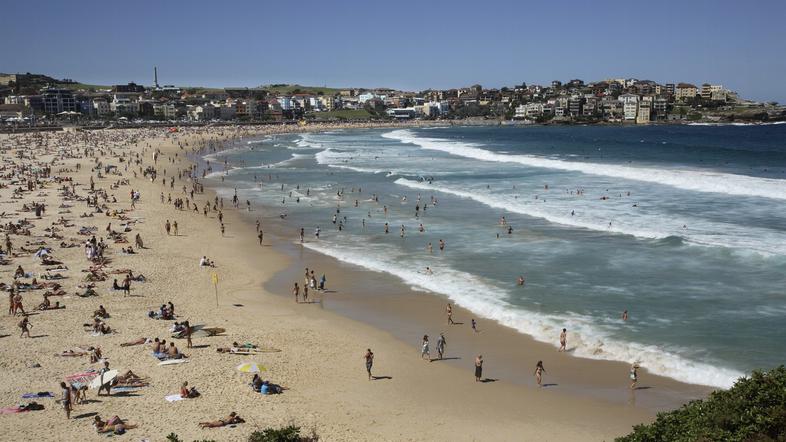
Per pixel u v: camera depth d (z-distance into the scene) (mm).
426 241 54250
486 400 26281
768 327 32531
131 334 32625
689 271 42500
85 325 33656
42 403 24859
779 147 150000
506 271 44312
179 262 48125
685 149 145875
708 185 76938
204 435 22609
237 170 111312
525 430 23797
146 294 39750
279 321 35750
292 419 24203
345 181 94375
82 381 26375
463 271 44750
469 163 117250
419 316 36500
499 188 82250
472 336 33375
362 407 25531
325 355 30969
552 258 47094
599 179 87500
